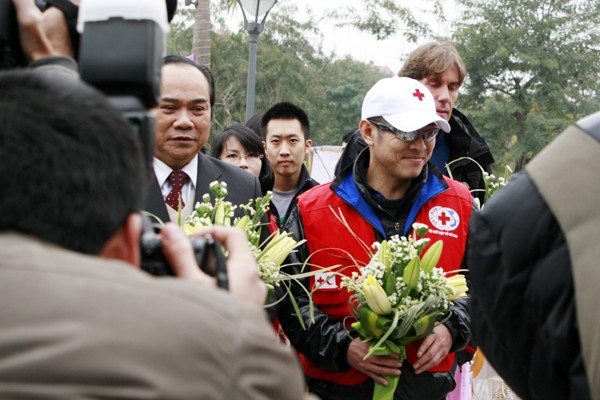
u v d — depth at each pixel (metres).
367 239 3.34
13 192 1.16
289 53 31.95
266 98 31.67
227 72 30.81
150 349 1.07
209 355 1.11
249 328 1.17
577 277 1.66
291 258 3.32
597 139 1.76
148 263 1.42
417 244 3.04
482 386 4.39
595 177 1.72
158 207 3.19
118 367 1.04
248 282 1.46
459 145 4.33
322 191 3.45
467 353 3.59
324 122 34.44
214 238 1.56
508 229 1.81
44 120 1.19
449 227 3.41
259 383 1.15
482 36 20.42
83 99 1.25
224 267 1.41
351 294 3.28
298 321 3.25
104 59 1.49
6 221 1.16
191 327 1.11
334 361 3.20
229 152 5.26
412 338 3.08
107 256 1.26
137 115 1.46
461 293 3.09
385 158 3.32
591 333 1.62
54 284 1.09
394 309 3.01
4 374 1.03
